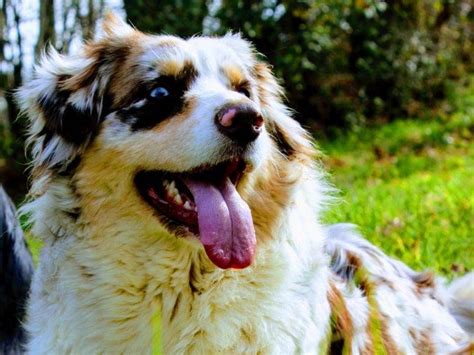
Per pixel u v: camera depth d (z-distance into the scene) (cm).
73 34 258
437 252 110
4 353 84
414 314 83
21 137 247
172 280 68
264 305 68
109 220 69
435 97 346
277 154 74
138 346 68
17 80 254
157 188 70
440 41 348
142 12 260
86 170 70
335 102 308
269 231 70
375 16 307
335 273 82
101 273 68
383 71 322
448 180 196
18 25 251
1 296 85
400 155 274
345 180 221
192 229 68
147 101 71
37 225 71
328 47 285
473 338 87
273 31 267
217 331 67
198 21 263
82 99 72
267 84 80
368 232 118
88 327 68
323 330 71
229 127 67
